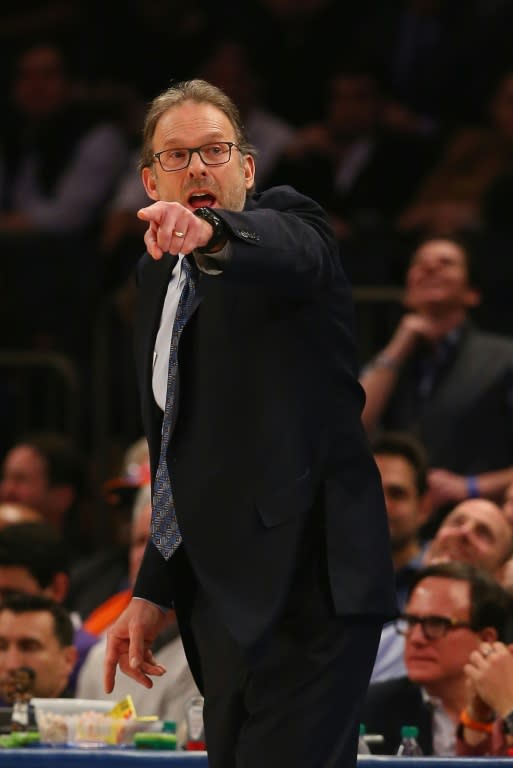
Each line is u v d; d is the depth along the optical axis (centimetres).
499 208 2877
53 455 2412
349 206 2931
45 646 1652
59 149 3161
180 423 830
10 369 2706
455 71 3075
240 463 807
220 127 843
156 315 902
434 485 2119
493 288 2533
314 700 789
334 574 806
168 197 841
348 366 838
